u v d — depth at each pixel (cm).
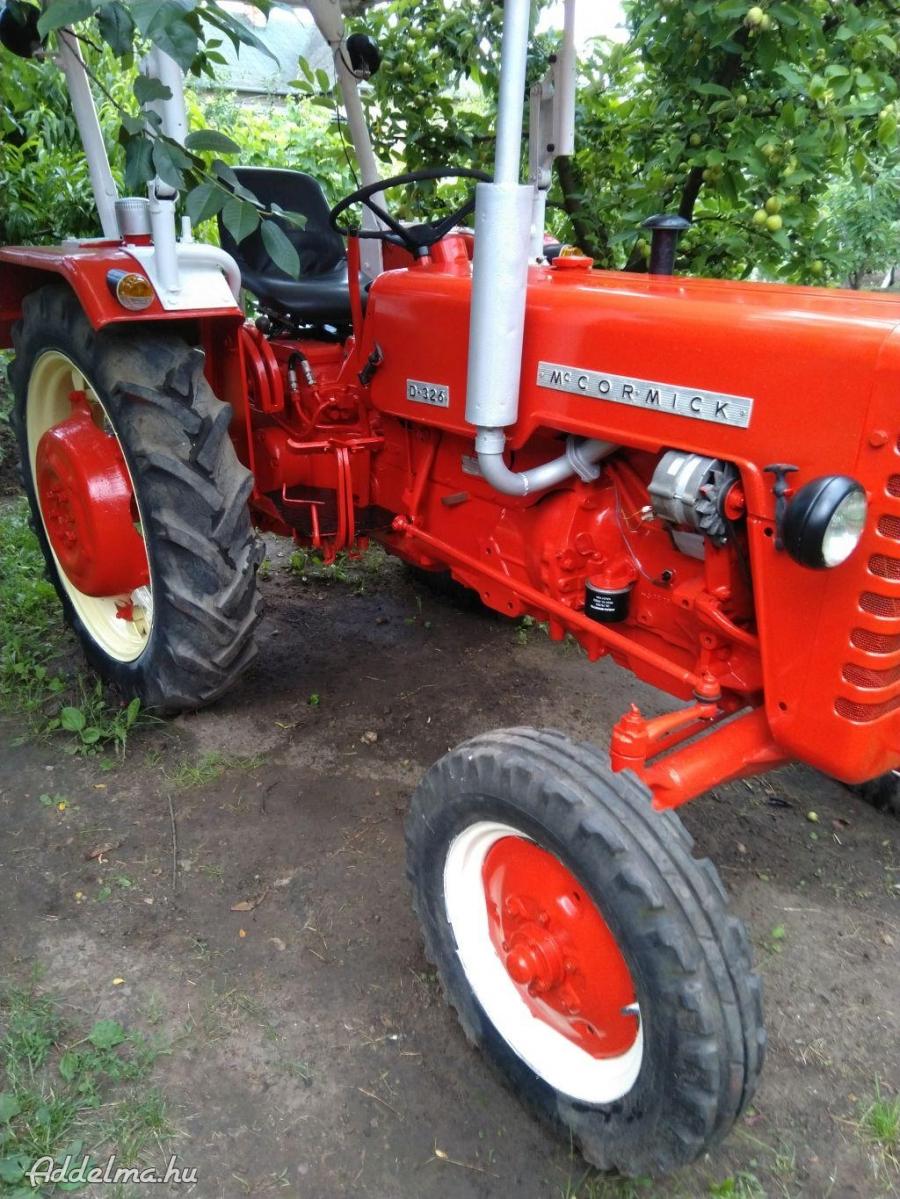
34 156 560
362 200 240
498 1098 179
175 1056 184
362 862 238
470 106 424
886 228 554
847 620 146
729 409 157
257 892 227
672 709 312
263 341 284
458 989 184
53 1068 180
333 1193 161
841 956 215
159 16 164
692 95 328
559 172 374
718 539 162
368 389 256
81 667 321
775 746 171
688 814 261
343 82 314
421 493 255
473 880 184
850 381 140
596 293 184
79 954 206
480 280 173
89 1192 159
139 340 249
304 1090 179
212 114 814
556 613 212
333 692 317
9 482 495
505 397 181
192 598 258
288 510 287
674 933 139
